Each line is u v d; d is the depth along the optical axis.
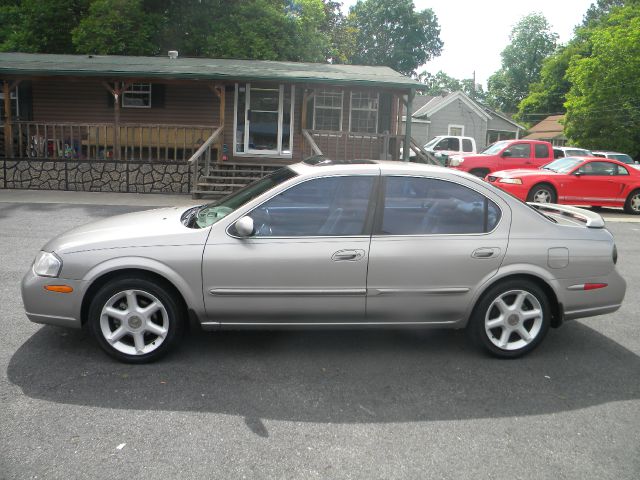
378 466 3.07
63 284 4.23
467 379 4.22
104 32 23.69
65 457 3.06
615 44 33.22
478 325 4.54
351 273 4.34
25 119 18.72
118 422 3.46
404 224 4.45
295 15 27.31
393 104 18.45
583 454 3.24
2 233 9.30
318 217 4.42
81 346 4.65
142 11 25.09
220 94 16.44
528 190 14.17
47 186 16.00
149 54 25.06
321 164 4.77
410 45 48.97
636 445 3.34
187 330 5.11
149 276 4.30
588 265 4.58
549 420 3.63
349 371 4.32
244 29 25.09
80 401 3.71
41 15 25.61
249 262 4.27
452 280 4.43
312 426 3.47
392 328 4.53
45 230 9.68
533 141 17.81
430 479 2.96
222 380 4.10
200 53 25.89
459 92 36.75
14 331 4.94
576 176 14.37
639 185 14.67
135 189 16.09
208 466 3.02
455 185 4.55
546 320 4.58
